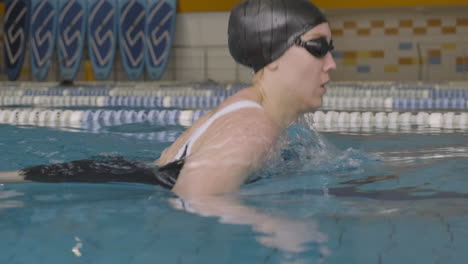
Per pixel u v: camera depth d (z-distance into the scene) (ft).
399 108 15.55
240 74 33.81
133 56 32.86
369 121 11.14
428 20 32.94
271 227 2.42
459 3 30.48
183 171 3.16
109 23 32.94
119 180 3.73
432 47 33.09
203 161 3.03
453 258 1.96
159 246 2.15
